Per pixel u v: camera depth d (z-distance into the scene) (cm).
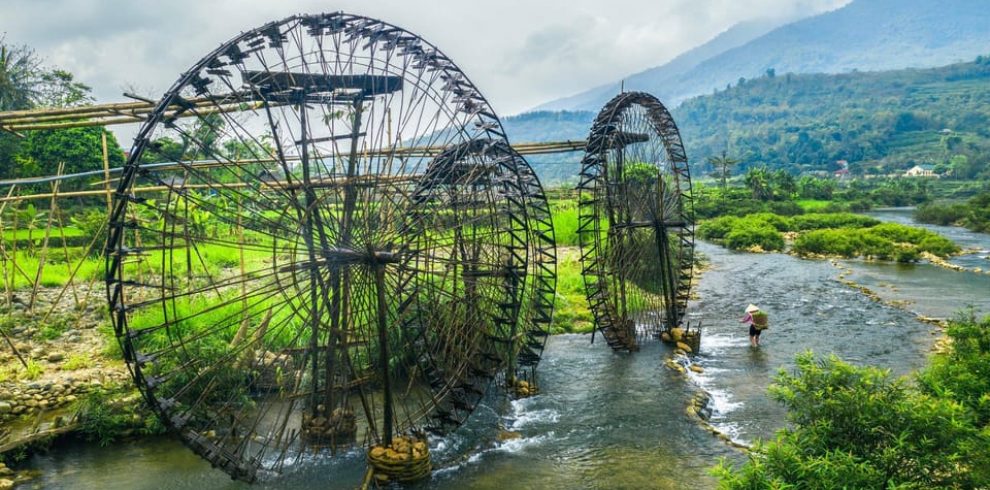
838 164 17288
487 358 1631
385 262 1380
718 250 5303
